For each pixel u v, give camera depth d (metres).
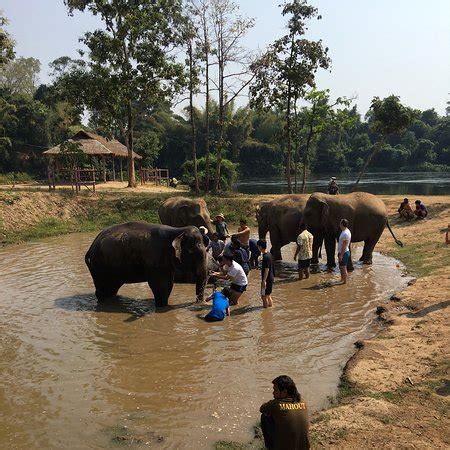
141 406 5.54
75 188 27.06
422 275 11.26
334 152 87.88
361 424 4.88
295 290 10.50
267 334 7.79
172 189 33.78
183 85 28.97
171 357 6.92
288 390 4.00
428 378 5.77
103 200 24.20
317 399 5.60
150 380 6.20
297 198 13.51
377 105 30.97
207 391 5.87
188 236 9.23
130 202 24.27
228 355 6.96
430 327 7.35
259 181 66.75
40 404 5.61
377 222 12.98
